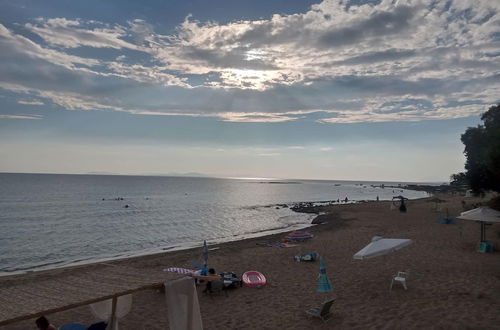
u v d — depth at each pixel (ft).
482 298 36.73
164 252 84.74
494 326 29.84
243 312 37.19
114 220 154.81
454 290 39.75
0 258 84.33
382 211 167.63
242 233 122.42
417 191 568.82
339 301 38.91
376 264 54.70
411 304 36.22
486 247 60.44
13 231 122.93
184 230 128.88
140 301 41.14
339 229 108.58
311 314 34.19
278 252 70.95
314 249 72.79
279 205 242.58
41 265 77.05
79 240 107.55
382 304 36.94
